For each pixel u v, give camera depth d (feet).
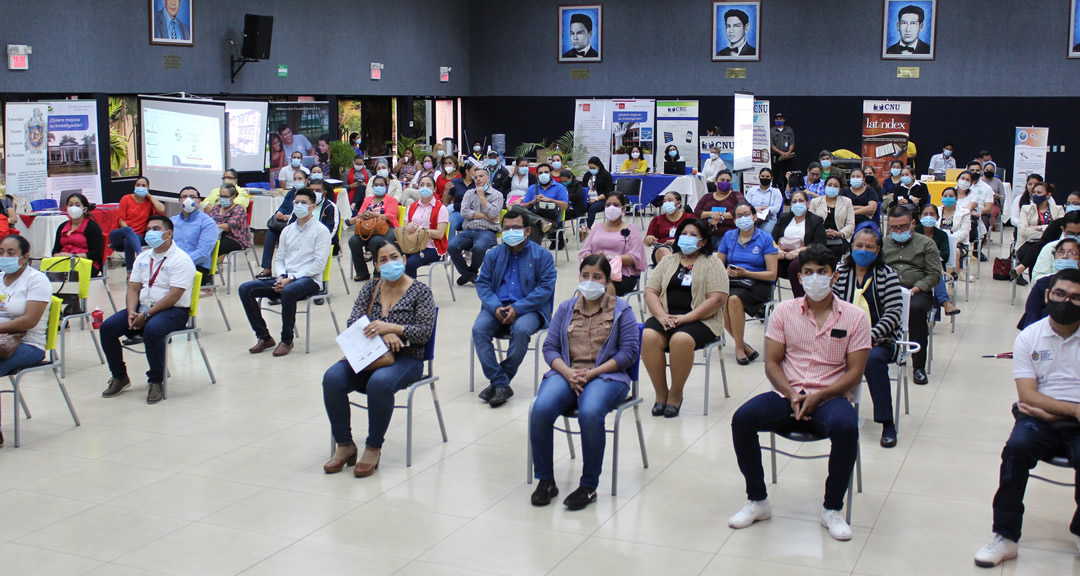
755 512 15.01
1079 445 13.47
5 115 38.34
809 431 14.99
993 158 66.49
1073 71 64.08
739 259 25.59
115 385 22.53
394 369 17.43
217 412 21.18
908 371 24.35
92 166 43.52
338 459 17.53
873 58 67.87
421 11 69.62
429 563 13.70
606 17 73.31
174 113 44.39
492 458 18.17
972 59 65.92
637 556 13.87
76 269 25.05
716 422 20.27
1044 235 26.86
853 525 14.96
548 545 14.28
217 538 14.61
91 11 44.47
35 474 17.43
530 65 75.56
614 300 17.15
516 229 21.81
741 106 50.80
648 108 66.18
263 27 52.34
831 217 33.22
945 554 13.87
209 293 34.76
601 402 15.84
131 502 16.08
